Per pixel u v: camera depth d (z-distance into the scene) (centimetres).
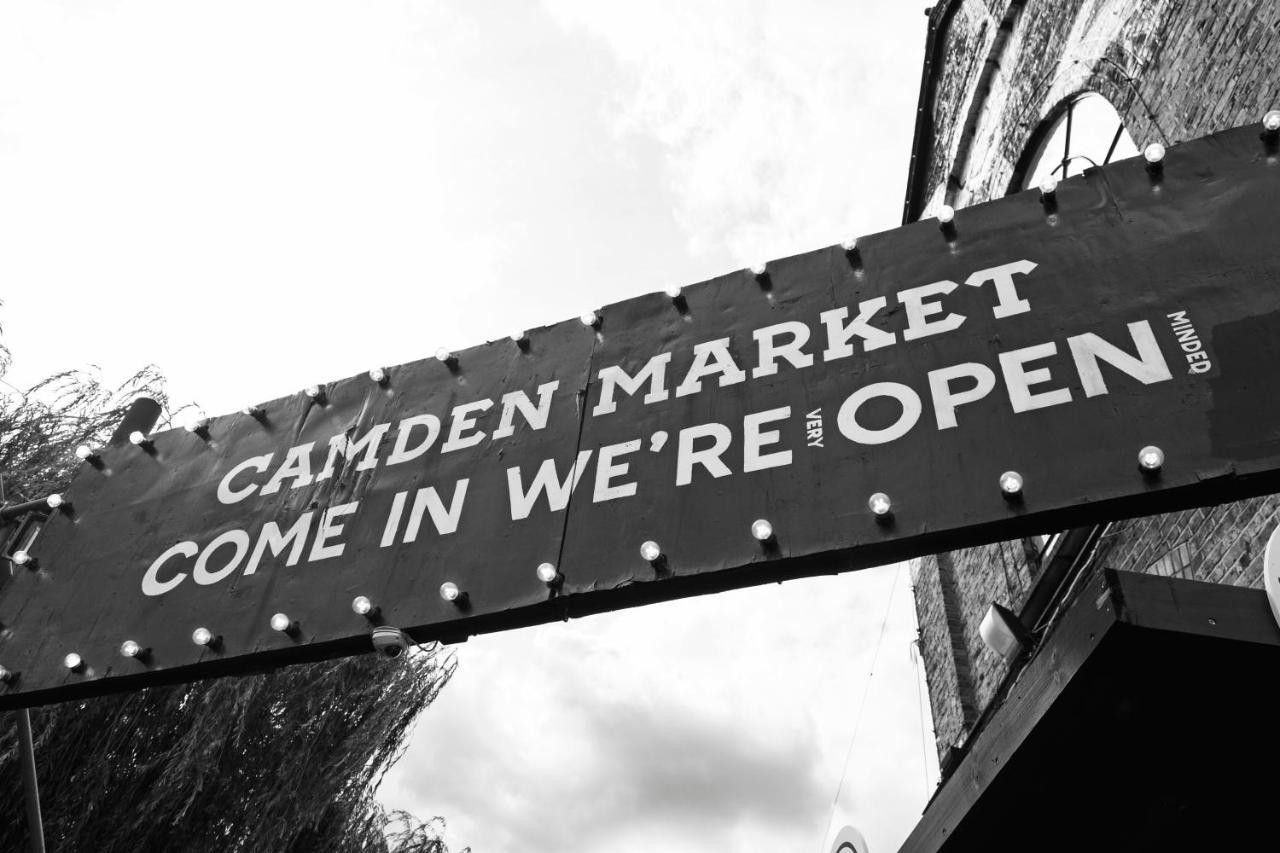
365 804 687
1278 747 308
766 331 277
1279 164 247
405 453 302
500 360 319
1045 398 225
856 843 530
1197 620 275
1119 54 558
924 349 248
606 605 241
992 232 269
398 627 254
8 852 499
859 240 287
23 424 607
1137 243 247
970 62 809
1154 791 335
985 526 210
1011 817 357
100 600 308
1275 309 219
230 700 573
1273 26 417
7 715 507
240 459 335
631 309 309
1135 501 202
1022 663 472
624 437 270
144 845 532
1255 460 196
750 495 239
